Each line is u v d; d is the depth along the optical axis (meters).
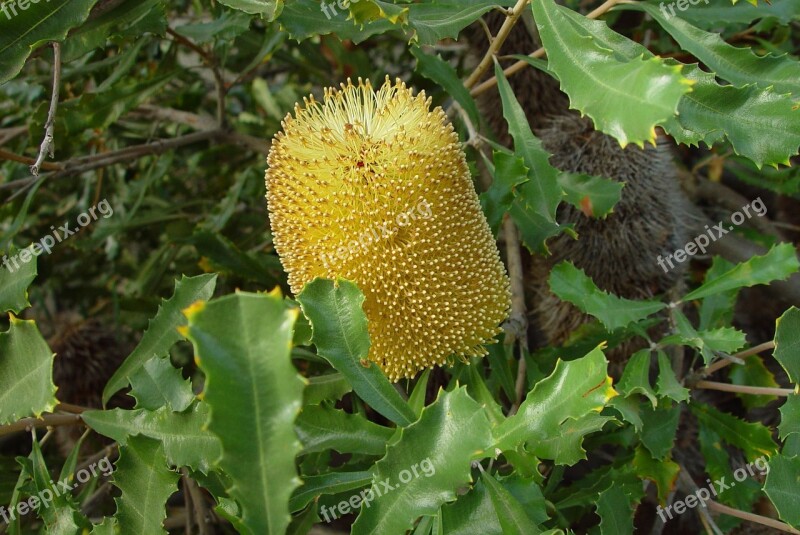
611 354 0.64
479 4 0.55
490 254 0.53
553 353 0.60
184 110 0.86
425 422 0.46
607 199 0.60
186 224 0.83
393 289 0.51
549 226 0.59
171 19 0.83
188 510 0.64
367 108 0.52
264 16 0.54
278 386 0.41
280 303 0.41
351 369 0.50
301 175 0.51
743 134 0.50
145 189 0.75
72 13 0.53
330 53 0.84
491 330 0.53
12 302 0.53
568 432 0.50
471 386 0.54
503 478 0.51
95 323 0.75
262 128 0.86
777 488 0.51
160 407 0.52
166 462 0.51
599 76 0.48
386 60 0.94
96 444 0.70
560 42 0.50
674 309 0.57
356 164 0.50
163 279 0.86
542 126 0.68
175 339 0.55
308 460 0.58
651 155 0.64
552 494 0.58
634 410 0.55
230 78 0.94
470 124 0.59
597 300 0.57
